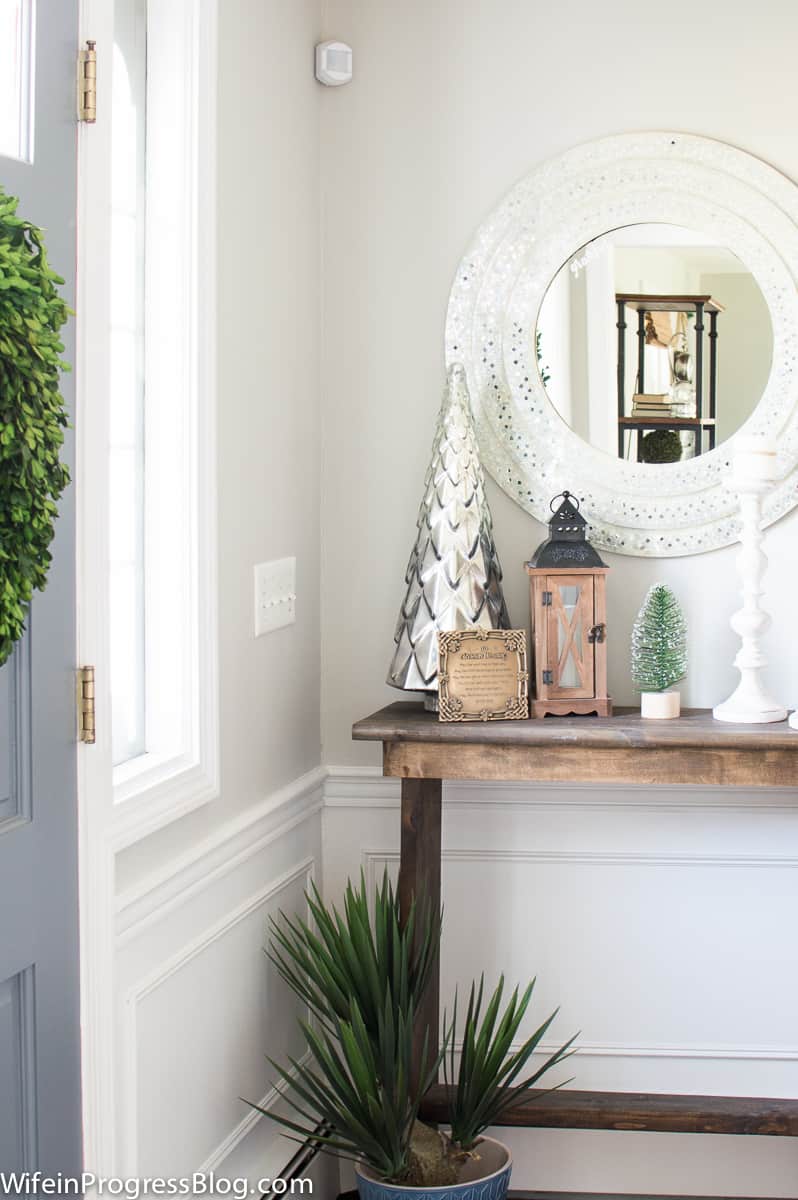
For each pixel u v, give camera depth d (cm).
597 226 252
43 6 144
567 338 254
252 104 217
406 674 233
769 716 230
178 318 190
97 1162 158
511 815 260
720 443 252
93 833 157
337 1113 211
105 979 159
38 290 140
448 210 257
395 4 256
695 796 256
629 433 253
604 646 235
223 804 208
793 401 249
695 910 258
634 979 260
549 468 255
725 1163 261
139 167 190
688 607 255
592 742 218
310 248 252
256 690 224
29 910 144
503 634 230
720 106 250
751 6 249
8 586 137
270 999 231
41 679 145
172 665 193
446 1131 259
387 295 259
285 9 234
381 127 258
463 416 238
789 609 253
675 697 235
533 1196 259
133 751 191
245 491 217
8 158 137
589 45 252
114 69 183
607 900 260
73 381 150
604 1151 262
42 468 142
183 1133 192
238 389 212
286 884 240
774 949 257
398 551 262
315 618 260
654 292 251
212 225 195
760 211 248
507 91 254
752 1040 258
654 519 254
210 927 203
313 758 260
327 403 262
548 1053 262
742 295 250
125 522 189
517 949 262
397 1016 216
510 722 229
